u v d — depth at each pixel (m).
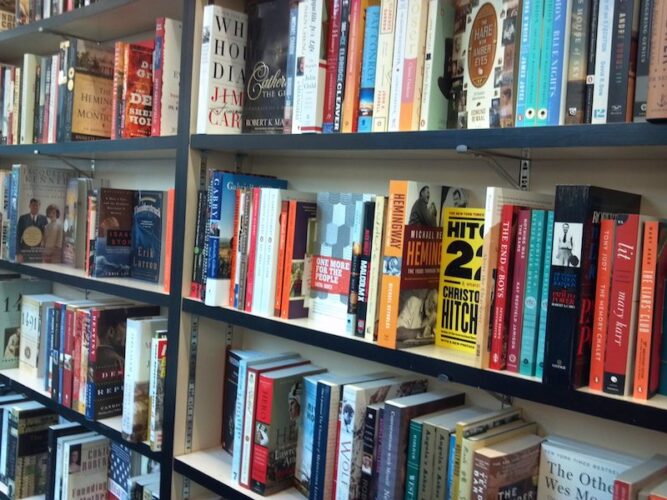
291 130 1.30
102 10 1.71
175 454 1.52
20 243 1.99
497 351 0.97
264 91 1.41
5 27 2.25
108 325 1.72
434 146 1.03
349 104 1.19
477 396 1.26
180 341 1.50
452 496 1.03
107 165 2.15
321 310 1.28
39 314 2.03
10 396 2.18
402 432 1.10
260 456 1.33
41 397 1.90
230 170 1.58
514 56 0.98
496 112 1.01
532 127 0.91
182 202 1.48
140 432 1.60
